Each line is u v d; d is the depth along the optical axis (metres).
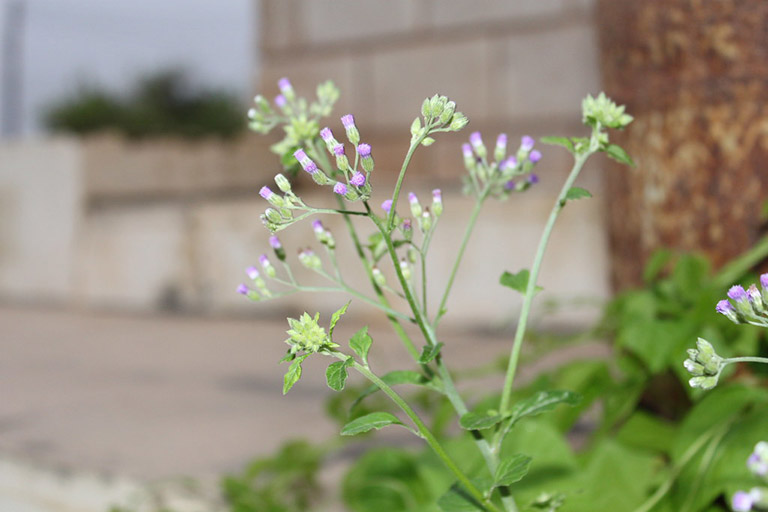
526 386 0.64
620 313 0.66
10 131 13.42
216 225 1.82
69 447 0.86
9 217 2.17
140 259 1.94
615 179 0.73
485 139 2.03
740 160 0.65
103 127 9.14
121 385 1.17
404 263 0.44
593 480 0.54
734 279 0.61
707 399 0.55
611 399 0.61
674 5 0.66
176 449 0.84
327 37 2.20
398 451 0.65
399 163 2.12
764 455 0.32
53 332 1.68
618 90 0.71
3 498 0.84
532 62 1.98
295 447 0.71
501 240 1.51
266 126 0.49
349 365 0.39
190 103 9.39
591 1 1.91
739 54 0.64
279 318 1.72
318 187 1.95
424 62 2.09
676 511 0.52
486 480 0.43
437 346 0.41
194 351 1.43
